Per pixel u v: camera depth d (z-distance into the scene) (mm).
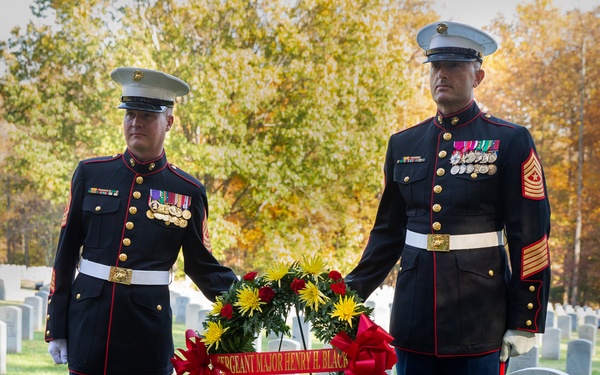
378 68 16578
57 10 15508
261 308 3355
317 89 16297
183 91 4004
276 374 3285
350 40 16469
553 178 17547
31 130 15641
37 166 15625
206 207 4152
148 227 3875
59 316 3832
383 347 3096
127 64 15398
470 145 3598
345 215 16516
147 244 3852
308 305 3303
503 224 3586
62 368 7859
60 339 3826
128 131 3900
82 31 15414
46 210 16219
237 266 16266
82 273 3859
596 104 17203
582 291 17500
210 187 16016
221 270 4047
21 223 16141
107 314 3736
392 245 3852
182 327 10453
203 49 15906
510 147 3520
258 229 16234
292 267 3467
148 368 3768
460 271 3463
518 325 3410
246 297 3330
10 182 15930
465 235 3498
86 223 3906
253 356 3289
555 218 17641
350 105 16562
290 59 16250
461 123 3668
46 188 15898
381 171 16578
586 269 17547
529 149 3518
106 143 15367
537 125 17391
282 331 3354
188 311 9820
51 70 15578
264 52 16234
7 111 15656
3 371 7562
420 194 3643
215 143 15867
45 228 16266
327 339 3252
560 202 17625
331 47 16422
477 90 17297
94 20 15453
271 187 16109
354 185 16609
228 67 15766
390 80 16672
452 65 3582
